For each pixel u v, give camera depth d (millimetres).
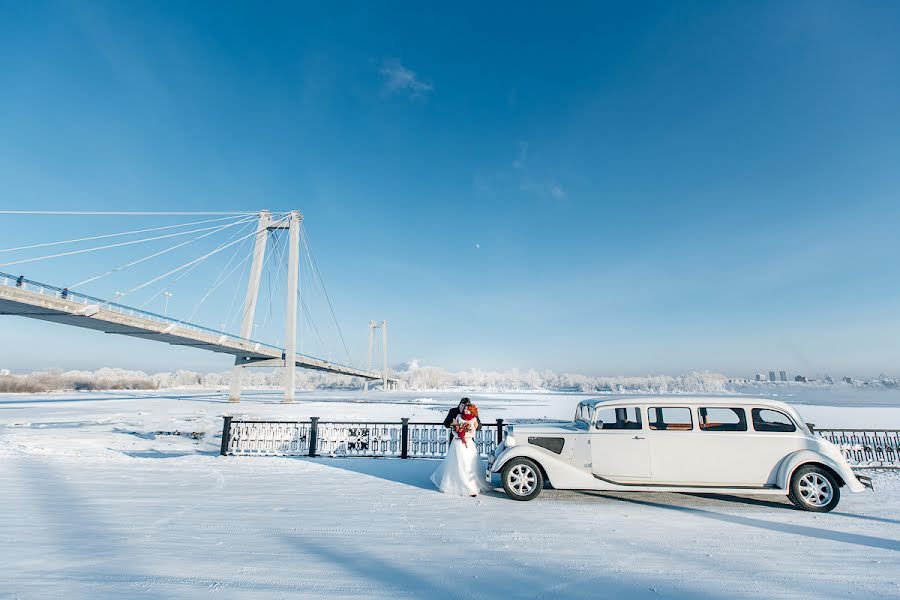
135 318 38938
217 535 4781
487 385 194000
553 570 3941
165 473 8203
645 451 6391
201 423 25422
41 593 3322
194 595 3348
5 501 6094
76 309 34000
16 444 13102
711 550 4477
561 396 109688
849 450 9312
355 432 10680
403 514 5699
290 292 53438
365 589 3510
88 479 7586
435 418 29922
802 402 68125
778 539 4820
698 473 6246
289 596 3367
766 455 6188
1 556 4062
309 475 8156
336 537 4773
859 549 4535
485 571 3902
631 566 4051
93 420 26281
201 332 45781
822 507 5938
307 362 58312
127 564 3932
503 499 6543
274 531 4949
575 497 6648
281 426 10625
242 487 7133
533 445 6695
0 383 81500
